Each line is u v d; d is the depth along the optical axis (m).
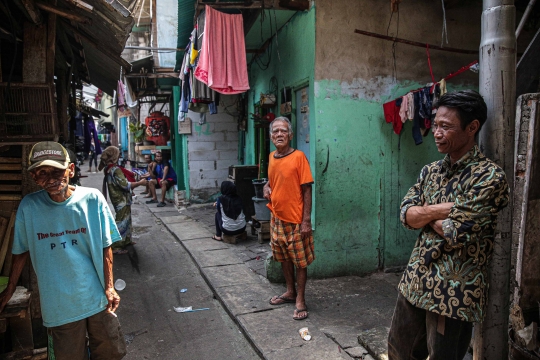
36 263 2.18
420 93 4.15
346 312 3.74
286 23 5.28
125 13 3.61
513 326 2.71
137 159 14.66
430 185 2.05
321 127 4.50
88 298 2.24
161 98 12.39
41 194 2.23
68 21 4.28
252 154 8.08
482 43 2.20
